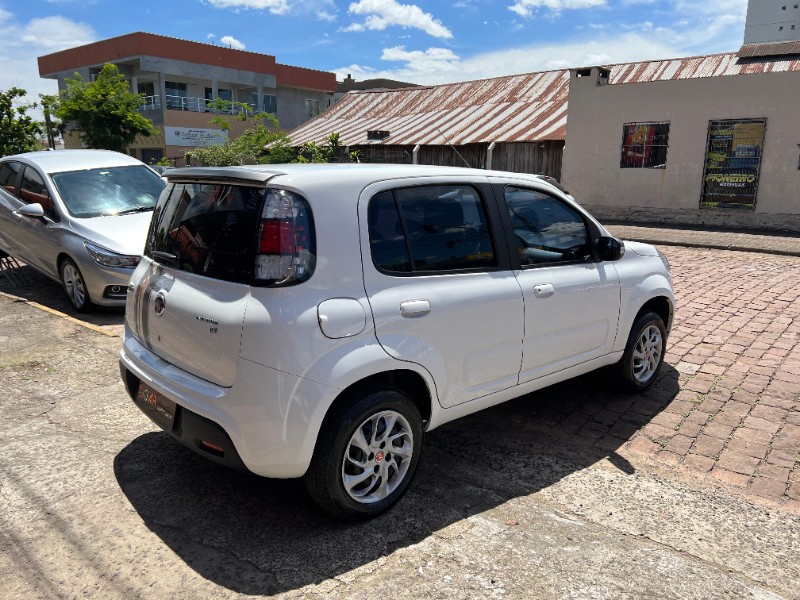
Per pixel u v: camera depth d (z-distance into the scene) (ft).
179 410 10.23
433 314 10.68
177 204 11.32
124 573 9.25
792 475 12.16
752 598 8.82
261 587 8.97
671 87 51.37
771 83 46.88
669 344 19.95
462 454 13.05
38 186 25.81
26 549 9.78
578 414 15.02
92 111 81.97
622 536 10.25
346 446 9.90
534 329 12.53
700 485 11.84
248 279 9.38
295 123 132.16
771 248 38.52
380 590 8.91
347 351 9.63
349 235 9.93
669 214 53.36
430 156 65.72
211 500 11.21
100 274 22.33
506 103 72.64
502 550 9.83
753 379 16.97
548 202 13.42
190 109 115.24
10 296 25.98
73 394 15.88
